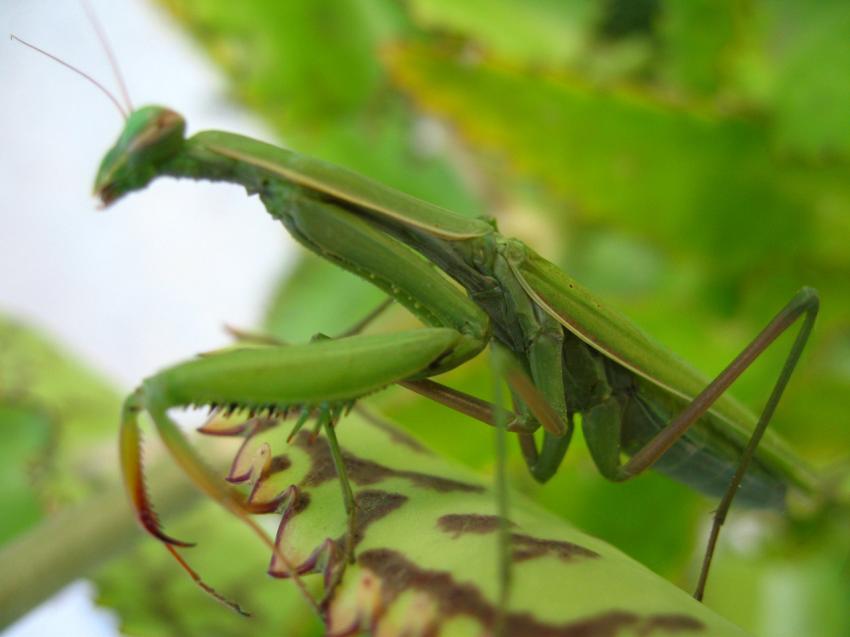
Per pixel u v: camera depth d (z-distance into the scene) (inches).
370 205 5.6
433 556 4.9
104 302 10.2
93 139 10.7
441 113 6.4
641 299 6.7
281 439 5.5
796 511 6.3
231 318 10.0
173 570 6.4
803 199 6.5
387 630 4.8
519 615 4.7
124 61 10.4
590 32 7.0
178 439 5.2
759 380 6.6
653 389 6.1
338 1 7.1
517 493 5.5
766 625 6.6
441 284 5.7
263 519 6.8
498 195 7.0
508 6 7.0
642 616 4.7
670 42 6.7
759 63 6.7
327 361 5.3
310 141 7.4
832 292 6.6
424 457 5.5
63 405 7.1
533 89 6.4
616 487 6.5
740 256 6.6
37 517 7.0
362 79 7.2
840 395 6.5
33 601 5.9
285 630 6.3
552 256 7.0
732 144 6.4
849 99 6.3
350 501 5.1
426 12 6.9
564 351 6.0
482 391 6.4
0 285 10.2
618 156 6.5
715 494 6.3
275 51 7.2
